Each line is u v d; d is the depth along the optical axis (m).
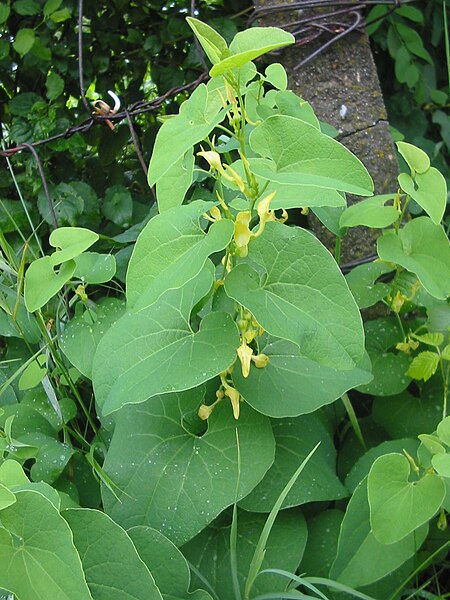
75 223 0.66
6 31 0.71
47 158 0.68
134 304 0.35
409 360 0.51
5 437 0.46
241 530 0.45
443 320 0.50
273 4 0.59
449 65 0.61
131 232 0.60
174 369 0.40
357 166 0.35
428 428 0.50
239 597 0.40
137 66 0.73
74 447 0.51
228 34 0.68
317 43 0.59
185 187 0.40
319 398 0.43
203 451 0.43
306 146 0.35
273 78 0.48
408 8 0.78
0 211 0.66
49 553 0.33
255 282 0.38
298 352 0.45
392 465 0.39
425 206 0.42
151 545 0.39
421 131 0.84
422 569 0.47
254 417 0.44
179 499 0.42
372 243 0.57
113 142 0.71
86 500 0.49
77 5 0.70
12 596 0.36
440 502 0.39
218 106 0.41
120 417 0.45
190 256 0.35
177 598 0.39
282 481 0.45
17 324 0.52
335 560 0.41
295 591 0.40
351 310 0.37
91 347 0.49
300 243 0.38
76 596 0.33
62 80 0.68
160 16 0.72
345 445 0.53
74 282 0.51
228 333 0.41
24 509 0.33
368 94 0.59
